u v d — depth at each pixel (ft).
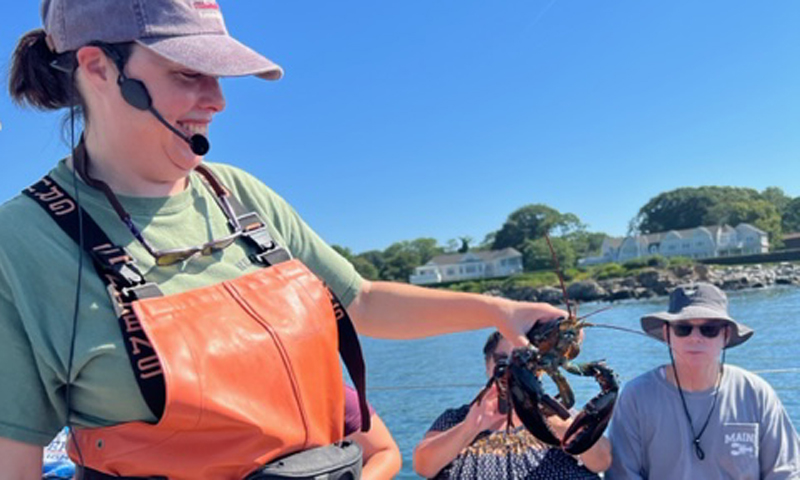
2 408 4.74
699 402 13.00
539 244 339.16
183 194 5.72
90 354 4.70
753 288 187.83
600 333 76.28
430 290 7.35
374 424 8.86
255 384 4.87
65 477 9.82
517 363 8.82
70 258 4.92
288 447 4.96
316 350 5.37
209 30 5.25
